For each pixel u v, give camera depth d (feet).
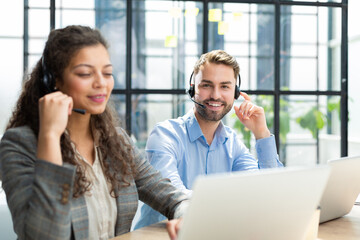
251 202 2.93
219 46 16.07
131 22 15.48
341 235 4.56
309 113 16.76
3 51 15.23
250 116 6.72
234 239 3.04
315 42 16.69
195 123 6.73
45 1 14.92
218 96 6.53
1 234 6.92
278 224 3.20
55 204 3.65
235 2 15.94
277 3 16.19
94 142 4.67
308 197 3.27
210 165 6.79
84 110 4.27
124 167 4.72
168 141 6.46
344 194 5.03
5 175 4.02
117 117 5.25
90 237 4.34
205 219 2.82
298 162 16.93
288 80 16.69
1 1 14.88
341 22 16.51
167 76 15.88
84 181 4.26
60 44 4.26
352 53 25.49
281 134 16.76
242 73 16.29
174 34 15.78
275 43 16.28
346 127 16.70
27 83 4.59
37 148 3.97
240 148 7.12
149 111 15.78
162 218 5.95
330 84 16.81
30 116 4.40
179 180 6.02
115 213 4.59
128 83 15.57
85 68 4.21
